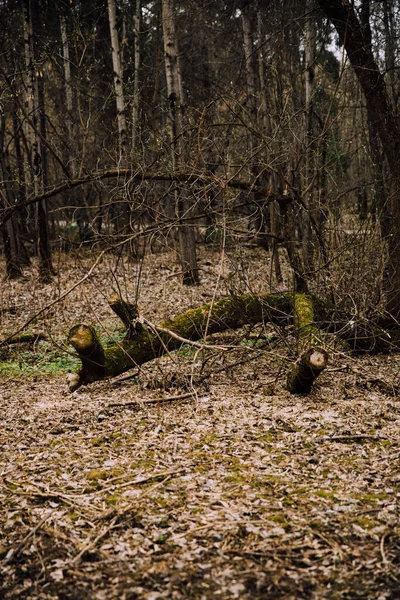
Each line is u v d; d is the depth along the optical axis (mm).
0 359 11555
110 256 20391
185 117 14820
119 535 4633
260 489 5379
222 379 9555
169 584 4000
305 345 8477
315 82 17828
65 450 6469
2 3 21984
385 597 3803
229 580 4031
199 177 9477
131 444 6609
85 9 26500
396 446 6355
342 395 8539
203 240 22688
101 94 25953
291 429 6965
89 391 9078
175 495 5273
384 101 10992
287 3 16125
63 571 4176
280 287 14328
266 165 10055
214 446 6484
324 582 3984
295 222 11969
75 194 22094
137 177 10117
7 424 7426
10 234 19750
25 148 22062
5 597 3912
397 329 11180
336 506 4973
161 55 29062
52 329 13164
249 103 21156
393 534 4520
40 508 5094
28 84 18656
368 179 16125
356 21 10797
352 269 10797
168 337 9141
